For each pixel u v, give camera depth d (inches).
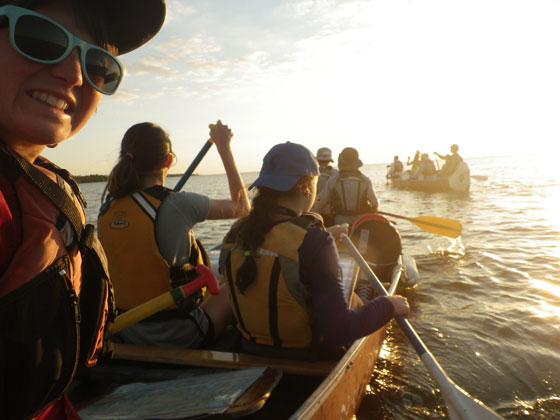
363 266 94.7
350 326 58.3
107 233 74.3
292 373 65.3
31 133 21.9
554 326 114.5
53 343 22.0
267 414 64.3
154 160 74.0
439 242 233.6
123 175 72.8
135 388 62.2
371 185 174.9
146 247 71.9
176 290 62.8
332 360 71.4
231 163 85.2
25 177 21.9
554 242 217.6
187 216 74.8
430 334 114.1
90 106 26.2
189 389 57.3
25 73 21.5
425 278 165.2
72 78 23.1
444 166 580.1
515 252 199.0
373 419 79.9
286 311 63.8
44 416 26.4
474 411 65.2
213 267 136.8
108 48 26.9
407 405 84.0
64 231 23.9
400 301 65.1
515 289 146.9
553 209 345.4
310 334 66.5
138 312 61.6
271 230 62.6
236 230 67.7
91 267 27.7
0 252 20.3
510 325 116.4
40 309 21.5
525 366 95.0
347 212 175.0
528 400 82.7
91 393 67.7
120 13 27.1
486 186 639.8
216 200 80.4
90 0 25.2
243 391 53.0
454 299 140.4
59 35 22.3
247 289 64.9
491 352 102.4
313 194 67.9
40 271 21.6
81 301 27.1
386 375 95.3
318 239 61.0
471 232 259.8
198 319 80.4
